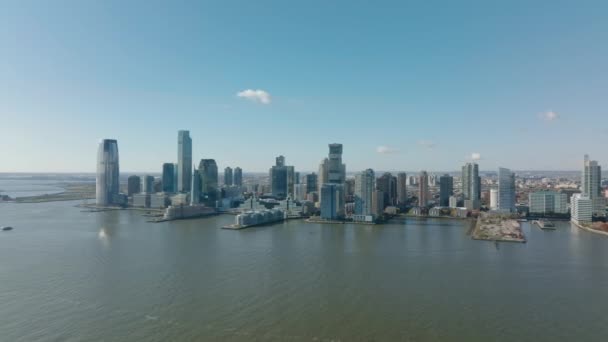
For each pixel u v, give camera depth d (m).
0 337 151.38
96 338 151.12
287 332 157.12
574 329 160.00
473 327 162.00
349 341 150.25
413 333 156.62
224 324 164.12
